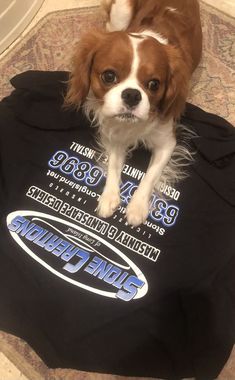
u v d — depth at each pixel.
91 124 0.52
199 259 0.48
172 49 0.44
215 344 0.45
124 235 0.49
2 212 0.50
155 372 0.44
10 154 0.52
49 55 0.60
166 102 0.45
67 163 0.52
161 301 0.47
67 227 0.50
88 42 0.44
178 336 0.45
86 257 0.49
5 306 0.46
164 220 0.50
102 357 0.45
